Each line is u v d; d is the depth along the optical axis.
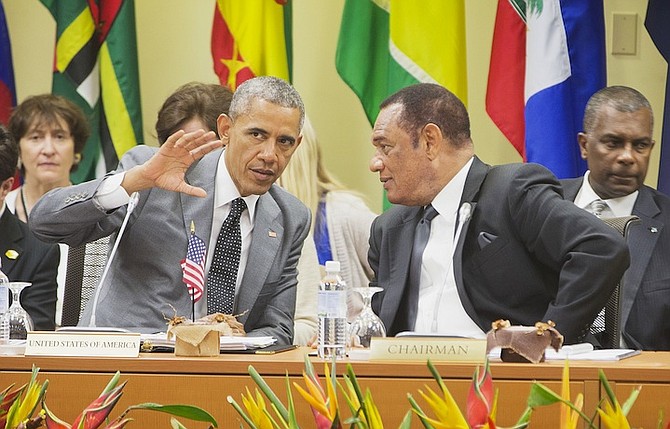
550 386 7.78
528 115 16.05
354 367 7.91
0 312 9.57
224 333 9.49
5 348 9.01
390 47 16.33
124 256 11.22
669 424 5.03
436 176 11.19
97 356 8.19
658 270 13.53
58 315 14.74
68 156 15.83
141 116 16.92
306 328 13.40
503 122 16.64
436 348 8.05
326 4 18.11
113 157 16.67
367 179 18.08
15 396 5.38
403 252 11.44
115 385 5.48
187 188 10.50
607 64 17.84
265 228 11.42
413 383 7.86
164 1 18.14
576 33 16.08
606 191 14.07
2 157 13.08
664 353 9.73
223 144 10.60
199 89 13.58
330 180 15.46
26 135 15.69
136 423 8.04
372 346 8.12
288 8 17.02
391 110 11.20
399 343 8.09
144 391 8.03
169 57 18.09
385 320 11.26
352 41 16.91
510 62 16.62
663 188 16.41
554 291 10.96
